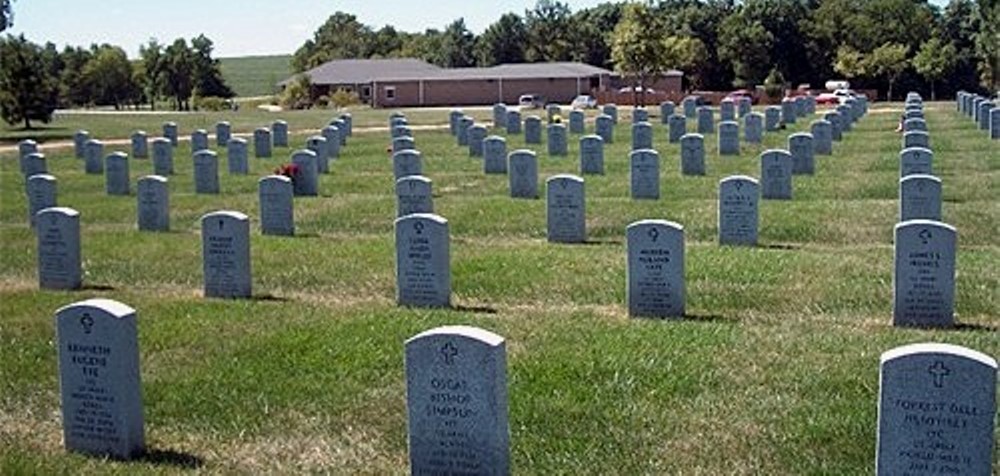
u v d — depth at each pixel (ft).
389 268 55.16
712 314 44.73
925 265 41.42
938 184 58.95
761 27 314.35
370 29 483.10
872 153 110.01
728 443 29.68
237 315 45.83
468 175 98.37
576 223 62.18
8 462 29.53
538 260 55.98
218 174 96.58
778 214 67.87
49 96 199.31
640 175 77.41
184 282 54.29
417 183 63.87
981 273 49.65
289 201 66.85
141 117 234.79
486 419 26.84
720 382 34.81
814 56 320.29
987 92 287.07
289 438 31.37
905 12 321.93
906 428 24.93
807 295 46.83
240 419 32.94
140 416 30.48
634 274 44.62
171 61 345.72
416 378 27.30
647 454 29.12
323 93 328.29
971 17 318.24
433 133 162.71
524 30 380.58
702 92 299.58
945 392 24.47
